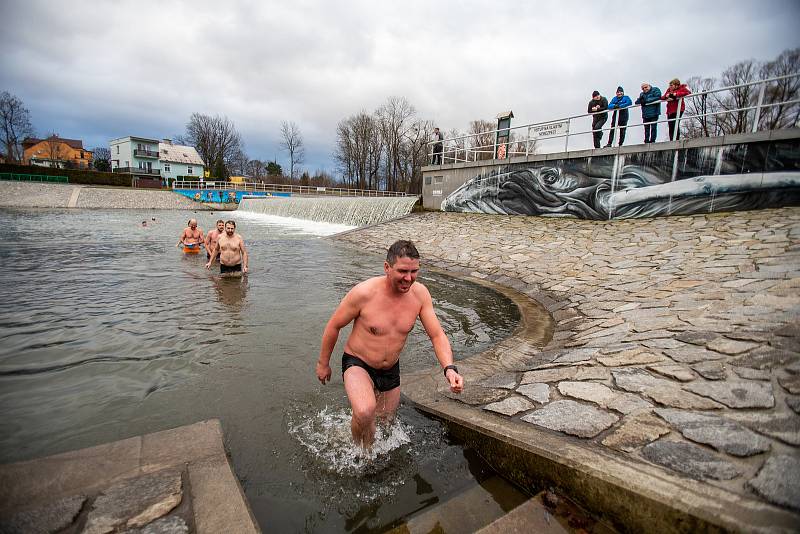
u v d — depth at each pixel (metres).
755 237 7.36
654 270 6.84
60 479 2.20
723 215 9.59
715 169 9.98
